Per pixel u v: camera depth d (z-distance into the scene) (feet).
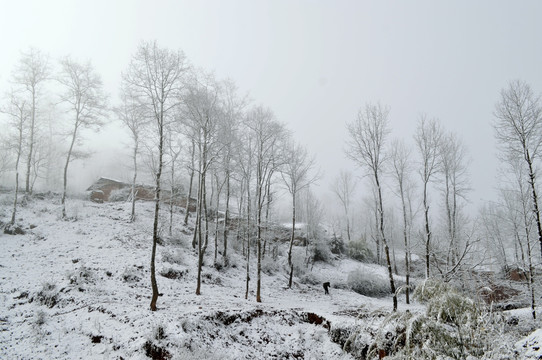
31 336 32.42
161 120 46.21
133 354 28.76
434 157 71.26
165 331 32.14
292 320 44.19
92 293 43.32
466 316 13.88
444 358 13.14
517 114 51.75
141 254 63.46
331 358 36.19
